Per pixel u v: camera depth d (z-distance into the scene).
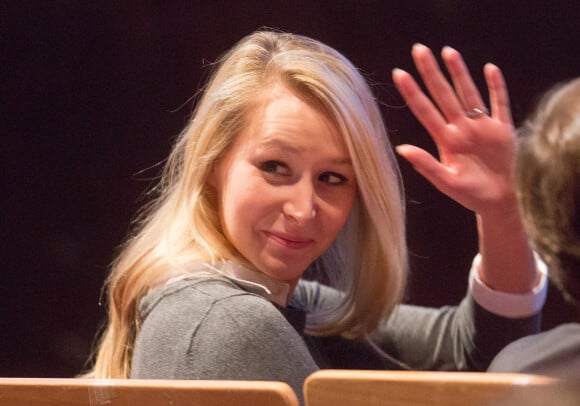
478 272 4.29
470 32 8.34
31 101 9.52
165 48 9.09
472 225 8.72
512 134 3.53
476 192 3.55
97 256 9.57
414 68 8.48
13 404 2.90
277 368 3.35
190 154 3.81
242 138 3.70
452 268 8.79
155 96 9.23
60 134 9.54
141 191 9.41
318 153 3.67
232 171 3.71
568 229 2.25
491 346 4.30
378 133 3.87
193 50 9.01
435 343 4.56
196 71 9.03
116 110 9.36
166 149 9.28
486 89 8.36
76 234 9.61
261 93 3.70
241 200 3.67
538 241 2.37
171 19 9.01
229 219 3.71
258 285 3.65
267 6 8.70
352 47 8.55
